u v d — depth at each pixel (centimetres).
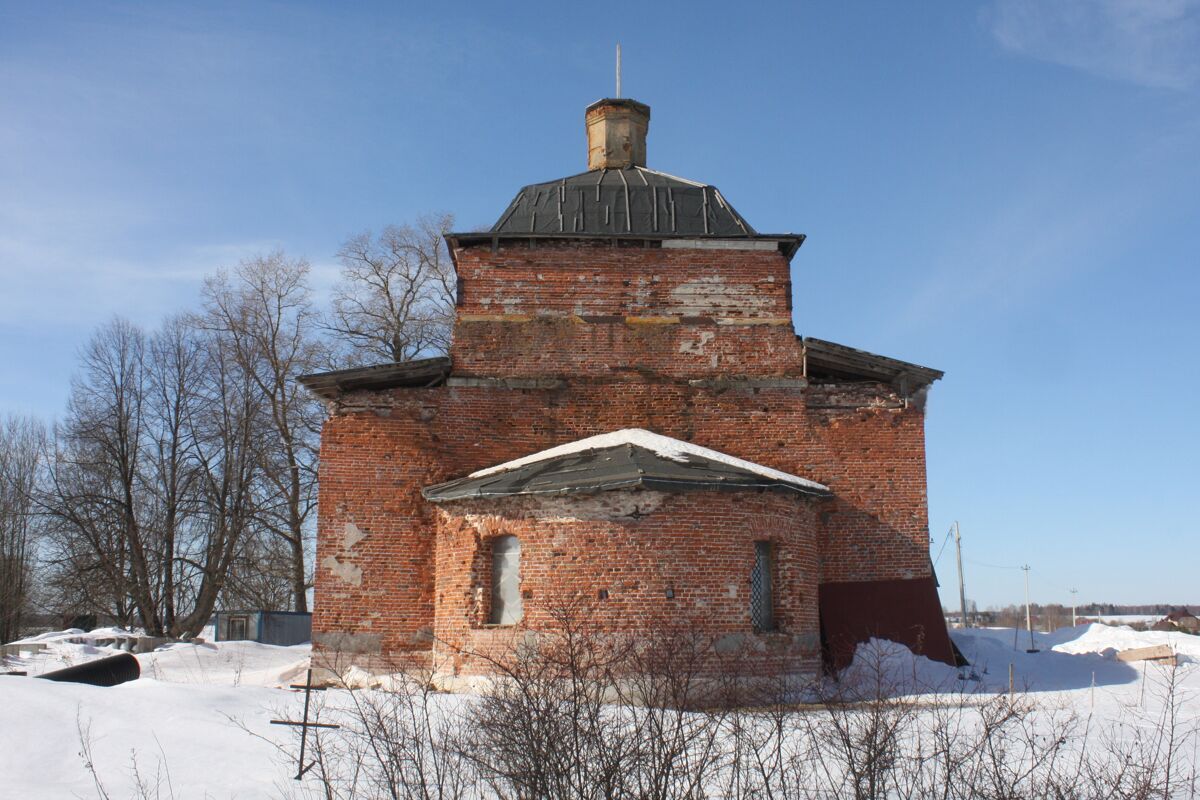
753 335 2006
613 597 1591
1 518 4072
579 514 1634
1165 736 1187
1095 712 1405
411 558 1877
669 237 2030
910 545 1897
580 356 1986
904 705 1098
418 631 1850
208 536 3666
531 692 929
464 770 928
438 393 1948
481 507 1731
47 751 1090
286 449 3575
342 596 1858
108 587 3622
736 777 805
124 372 3803
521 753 782
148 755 1085
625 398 1966
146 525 3700
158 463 3738
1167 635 2661
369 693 1478
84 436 3691
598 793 752
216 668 2491
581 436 1948
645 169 2461
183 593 3709
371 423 1928
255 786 987
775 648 1641
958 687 1717
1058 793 802
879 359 1952
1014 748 1116
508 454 1936
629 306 2014
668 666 940
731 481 1641
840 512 1906
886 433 1948
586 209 2184
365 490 1900
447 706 1278
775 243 2036
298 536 3522
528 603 1641
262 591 3847
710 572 1617
